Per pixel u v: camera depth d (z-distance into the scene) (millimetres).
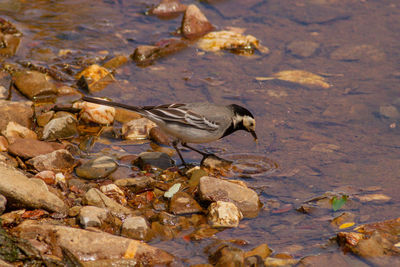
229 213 10305
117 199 10758
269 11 21594
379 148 13234
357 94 15805
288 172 12250
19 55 17156
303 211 10805
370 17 20984
